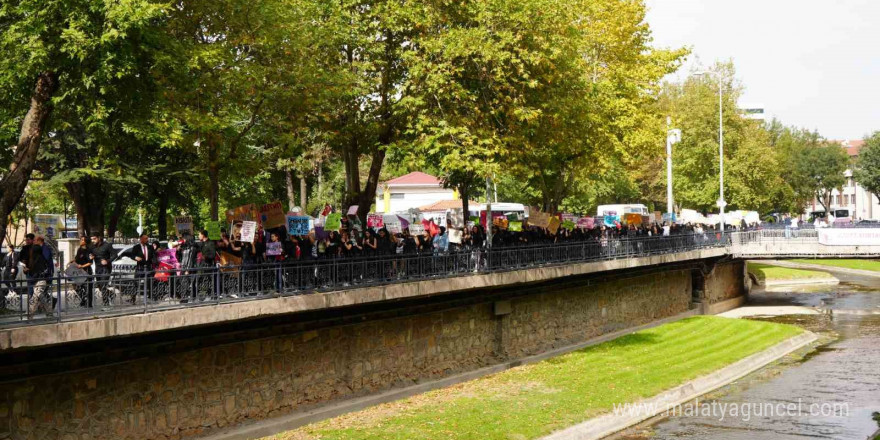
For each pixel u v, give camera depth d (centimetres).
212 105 1948
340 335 2162
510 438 1925
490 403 2250
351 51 2509
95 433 1558
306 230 2117
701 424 2280
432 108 2472
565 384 2541
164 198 3562
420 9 2433
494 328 2852
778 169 7394
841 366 3203
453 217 4406
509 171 2834
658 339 3541
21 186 1542
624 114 3731
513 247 2786
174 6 1911
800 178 10356
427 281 2259
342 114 2481
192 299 1622
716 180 6469
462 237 2792
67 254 2759
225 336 1823
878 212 12838
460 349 2664
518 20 2498
